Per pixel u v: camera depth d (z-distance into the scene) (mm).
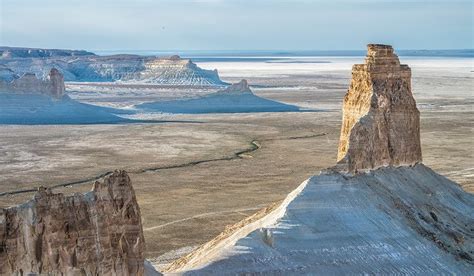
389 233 53344
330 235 51312
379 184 58000
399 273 50375
